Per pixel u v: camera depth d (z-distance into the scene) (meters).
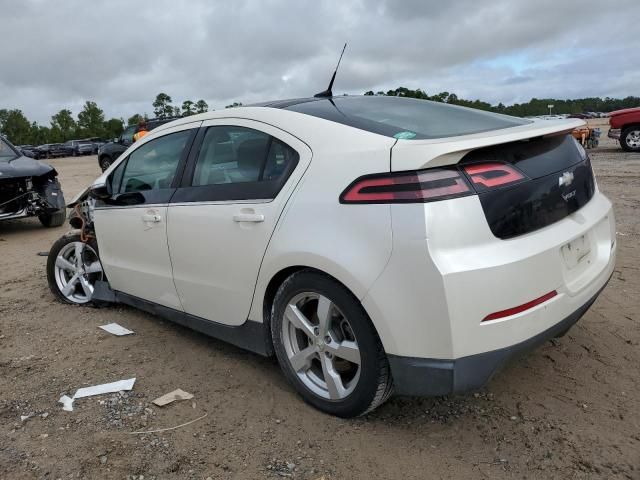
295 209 2.72
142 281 3.91
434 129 2.75
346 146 2.62
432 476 2.37
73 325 4.30
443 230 2.24
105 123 102.50
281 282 2.93
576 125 2.89
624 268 4.90
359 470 2.43
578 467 2.37
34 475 2.46
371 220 2.38
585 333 3.64
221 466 2.49
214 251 3.19
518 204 2.40
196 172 3.42
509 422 2.72
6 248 7.48
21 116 101.00
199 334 4.01
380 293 2.36
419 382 2.38
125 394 3.16
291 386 3.12
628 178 9.89
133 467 2.50
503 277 2.27
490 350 2.29
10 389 3.27
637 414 2.72
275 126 3.00
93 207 4.30
